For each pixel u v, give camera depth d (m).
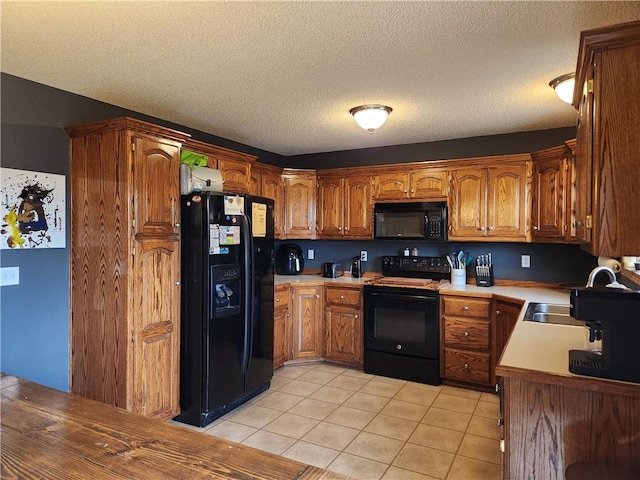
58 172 2.69
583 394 1.50
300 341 4.25
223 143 4.20
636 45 1.40
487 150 4.06
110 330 2.58
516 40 2.07
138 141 2.58
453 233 3.97
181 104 3.08
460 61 2.32
